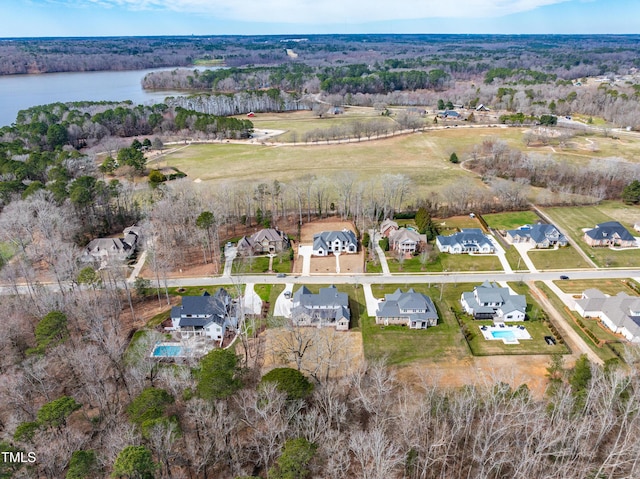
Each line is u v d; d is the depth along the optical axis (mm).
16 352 74625
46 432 53406
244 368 68438
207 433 55250
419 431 56688
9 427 57188
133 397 64938
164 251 112250
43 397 65875
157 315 90938
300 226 127688
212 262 110500
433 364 76562
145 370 67188
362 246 117750
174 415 55031
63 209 115438
